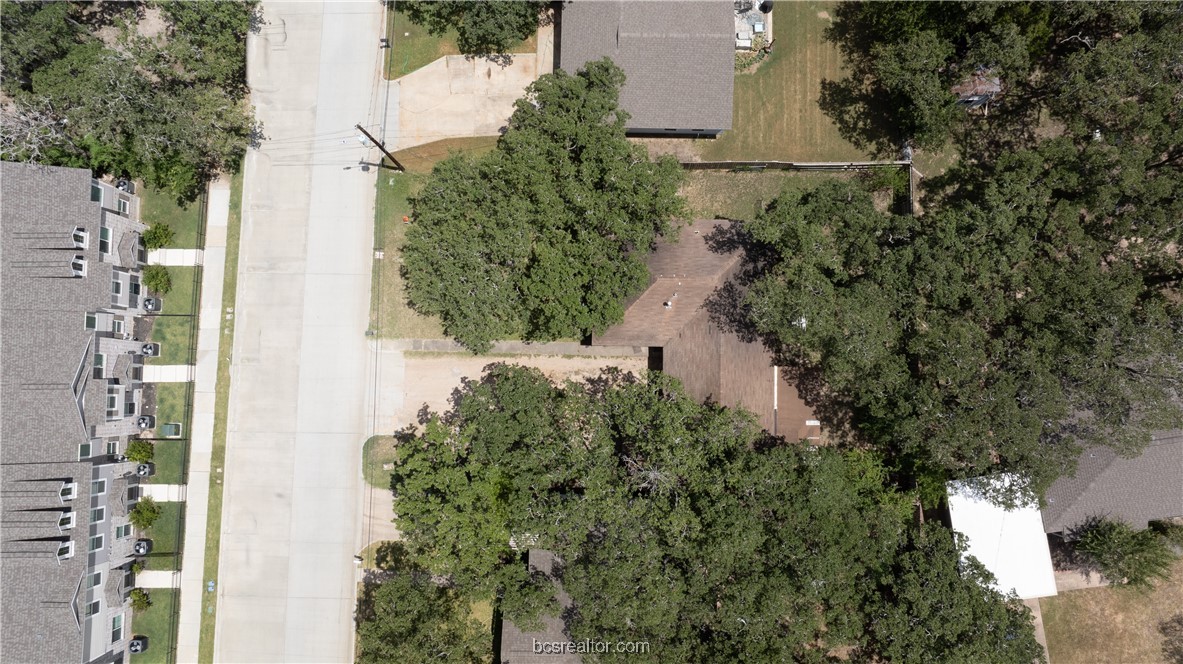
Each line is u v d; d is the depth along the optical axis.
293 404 46.97
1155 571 40.69
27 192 41.12
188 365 47.16
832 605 38.25
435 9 45.81
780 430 44.47
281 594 46.12
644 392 40.25
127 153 43.81
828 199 41.44
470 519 39.75
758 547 38.22
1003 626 37.59
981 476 41.31
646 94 44.28
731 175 47.34
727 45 43.59
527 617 39.06
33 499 40.53
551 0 46.53
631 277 40.69
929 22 42.47
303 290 47.47
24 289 40.97
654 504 38.34
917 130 43.91
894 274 40.31
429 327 47.25
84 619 41.38
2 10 41.06
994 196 39.84
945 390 39.16
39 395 40.94
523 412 40.31
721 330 44.00
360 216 47.78
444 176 40.28
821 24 47.66
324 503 46.47
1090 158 39.47
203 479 46.75
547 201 39.69
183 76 43.69
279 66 48.38
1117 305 37.91
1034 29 42.22
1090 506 42.19
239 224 47.72
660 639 38.44
